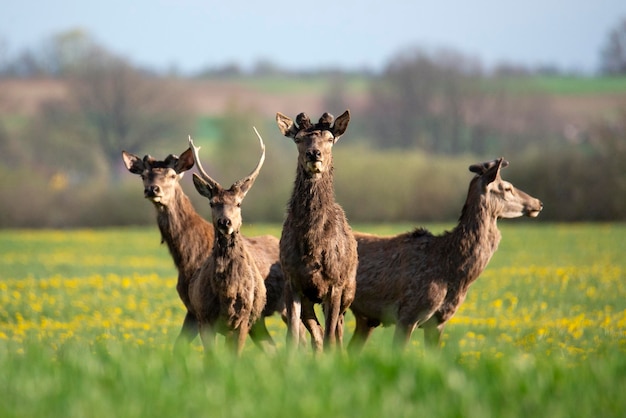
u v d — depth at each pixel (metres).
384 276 46.69
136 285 87.88
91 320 62.38
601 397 26.88
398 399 26.33
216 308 41.81
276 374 29.41
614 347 41.16
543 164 178.12
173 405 26.20
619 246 121.50
